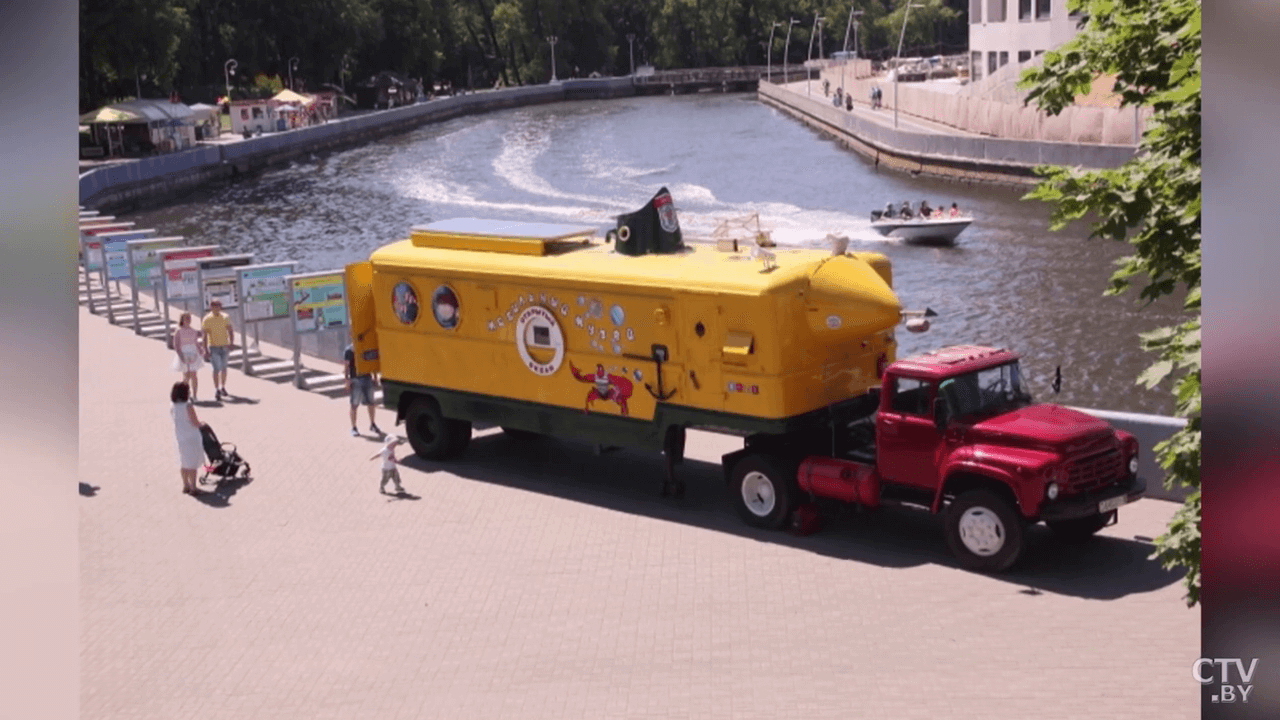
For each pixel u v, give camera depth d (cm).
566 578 1479
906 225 5172
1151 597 1346
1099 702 1099
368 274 2058
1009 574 1432
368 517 1730
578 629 1330
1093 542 1524
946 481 1457
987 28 9725
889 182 7388
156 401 2427
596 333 1756
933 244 5172
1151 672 1158
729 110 14538
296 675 1249
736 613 1353
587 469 1933
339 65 14575
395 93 14900
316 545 1623
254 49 13212
